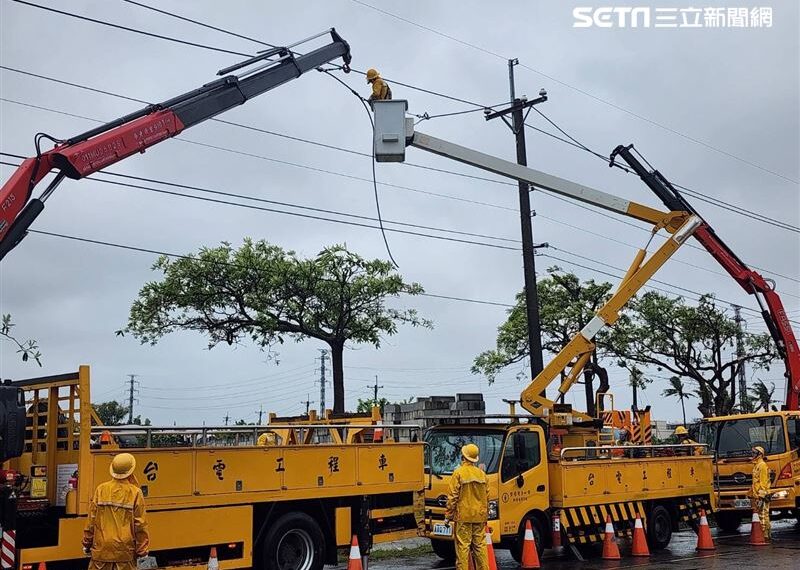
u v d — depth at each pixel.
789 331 19.38
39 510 10.01
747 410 39.50
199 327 21.55
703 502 17.81
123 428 10.23
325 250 22.53
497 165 14.25
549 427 15.28
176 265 21.33
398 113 12.63
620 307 17.12
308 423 14.60
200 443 10.95
